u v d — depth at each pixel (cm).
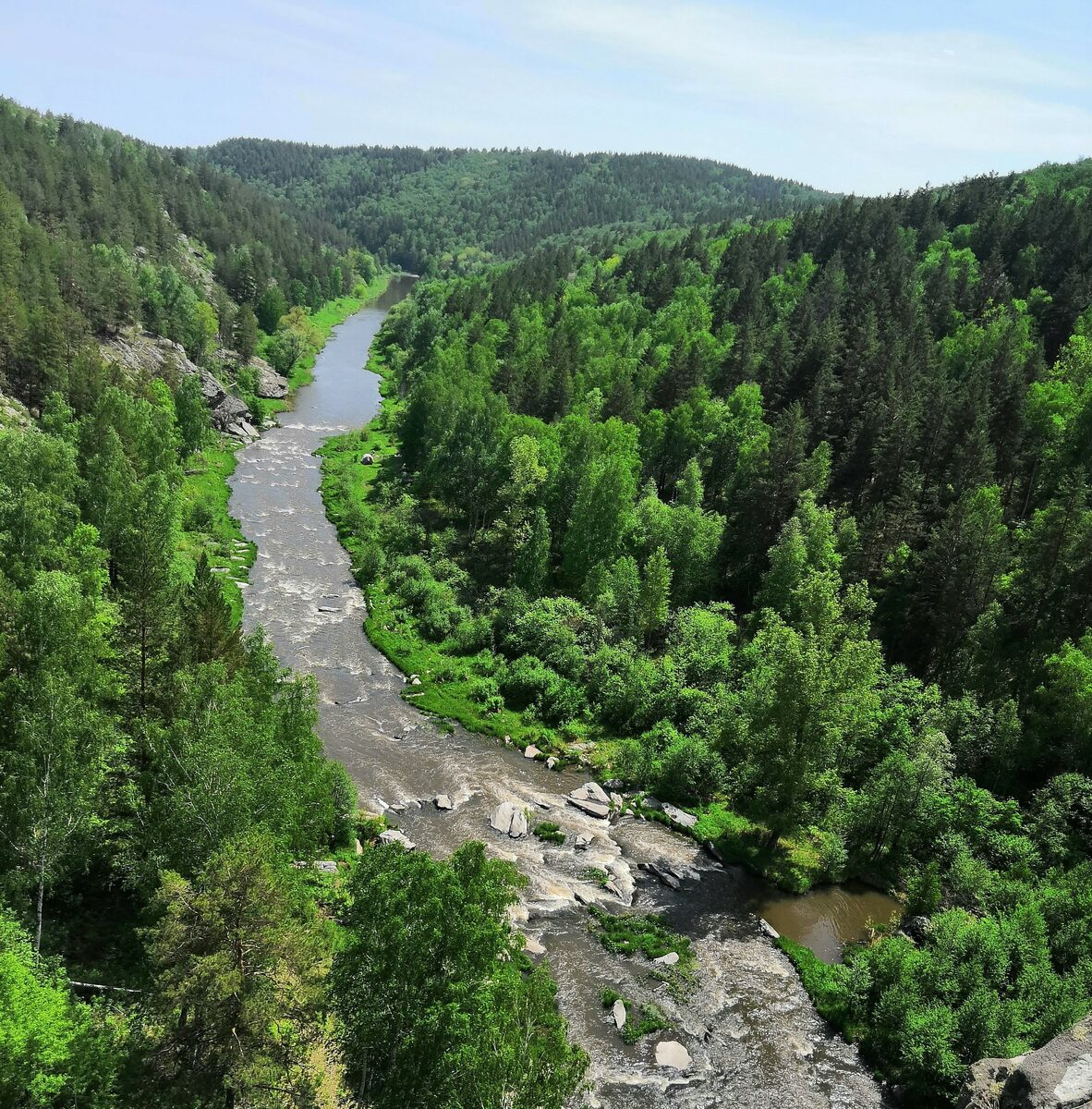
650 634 7812
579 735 6588
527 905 4603
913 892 4825
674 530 8325
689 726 6344
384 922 2508
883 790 5222
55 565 5747
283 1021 2836
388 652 7769
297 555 9756
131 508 7150
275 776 3409
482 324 17762
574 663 7238
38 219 17700
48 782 3147
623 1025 3859
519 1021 2409
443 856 4931
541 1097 2227
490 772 6019
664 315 17025
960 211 18700
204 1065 2509
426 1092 2339
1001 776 5509
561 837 5266
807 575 7219
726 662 6856
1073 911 4272
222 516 10394
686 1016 3978
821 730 5078
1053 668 5634
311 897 3759
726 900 4906
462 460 10506
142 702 4291
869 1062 3831
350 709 6725
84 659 3881
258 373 16650
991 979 3934
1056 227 15475
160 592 4434
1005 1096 2769
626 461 9394
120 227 19100
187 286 17462
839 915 4884
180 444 11050
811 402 9975
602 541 8506
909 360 10275
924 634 6819
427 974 2470
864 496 8675
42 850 3106
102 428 7950
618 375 13125
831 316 12419
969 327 12138
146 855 3269
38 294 12188
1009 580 6419
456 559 9688
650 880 5009
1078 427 7850
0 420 9081
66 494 6688
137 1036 2823
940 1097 3544
